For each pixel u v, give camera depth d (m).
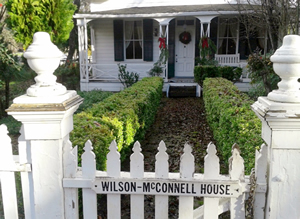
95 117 3.45
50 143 1.73
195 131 6.21
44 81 1.68
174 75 13.05
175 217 2.87
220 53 12.45
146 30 12.46
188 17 12.38
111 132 3.02
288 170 1.60
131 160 1.74
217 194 1.71
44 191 1.79
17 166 1.80
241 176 1.70
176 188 1.73
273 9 6.80
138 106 4.69
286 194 1.63
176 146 5.18
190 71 12.97
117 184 1.75
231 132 3.18
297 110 1.49
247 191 1.70
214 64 11.11
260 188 1.68
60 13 8.33
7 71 7.02
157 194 1.75
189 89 11.07
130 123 3.87
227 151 3.32
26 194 1.85
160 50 11.85
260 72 6.89
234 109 3.52
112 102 4.59
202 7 12.09
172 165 4.21
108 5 13.32
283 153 1.59
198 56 12.56
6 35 13.41
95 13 11.83
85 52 12.02
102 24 12.81
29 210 1.87
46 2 8.02
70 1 9.43
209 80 7.89
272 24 7.09
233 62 12.05
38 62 1.61
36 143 1.73
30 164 1.79
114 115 3.75
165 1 13.16
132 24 12.67
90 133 2.78
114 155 1.74
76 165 1.83
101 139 2.73
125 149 3.83
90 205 1.82
